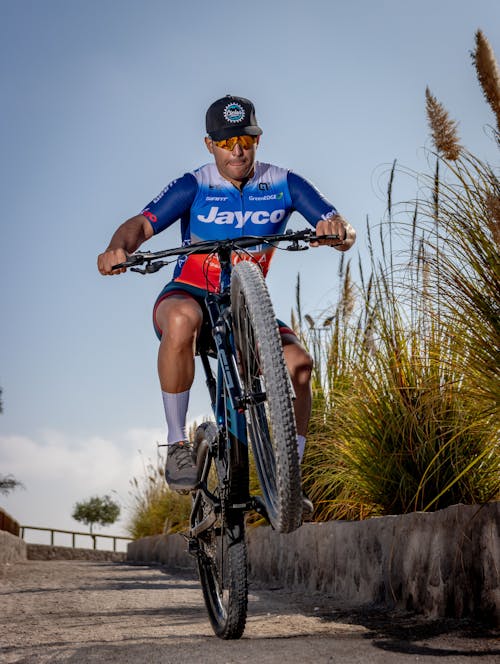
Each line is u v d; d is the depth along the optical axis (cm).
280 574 591
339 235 317
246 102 355
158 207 355
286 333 331
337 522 495
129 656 282
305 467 579
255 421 301
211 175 362
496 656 262
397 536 407
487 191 387
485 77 390
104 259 313
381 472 469
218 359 307
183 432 323
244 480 294
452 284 396
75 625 376
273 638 327
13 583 663
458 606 344
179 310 320
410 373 474
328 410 584
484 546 328
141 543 1226
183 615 416
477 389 388
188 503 1054
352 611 411
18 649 305
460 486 437
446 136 402
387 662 254
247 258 360
